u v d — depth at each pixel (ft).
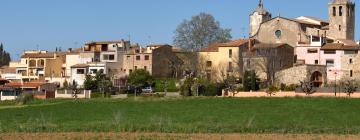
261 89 513.45
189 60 640.99
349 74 564.30
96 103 430.20
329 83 553.64
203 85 490.49
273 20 642.63
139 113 355.77
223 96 450.30
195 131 247.09
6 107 431.02
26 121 313.94
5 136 233.96
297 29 631.56
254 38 641.81
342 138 224.74
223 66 610.24
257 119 312.71
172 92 544.21
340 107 361.30
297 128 252.42
